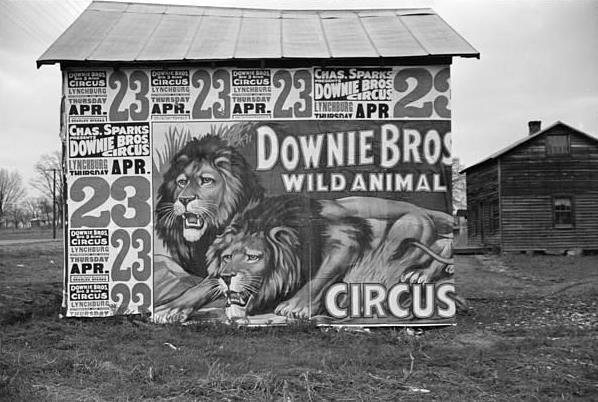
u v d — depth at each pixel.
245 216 10.12
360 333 9.63
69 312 10.02
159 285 10.06
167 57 9.93
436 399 6.07
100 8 12.28
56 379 6.64
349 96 10.14
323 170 10.13
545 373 7.04
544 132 30.95
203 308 10.04
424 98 10.16
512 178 31.09
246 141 10.14
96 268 10.09
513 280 19.14
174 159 10.15
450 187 10.13
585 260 26.41
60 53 10.02
